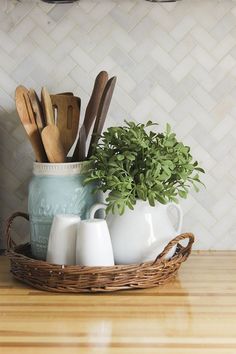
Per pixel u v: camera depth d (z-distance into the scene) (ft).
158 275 4.43
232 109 5.39
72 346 3.36
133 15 5.31
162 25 5.32
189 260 5.24
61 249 4.49
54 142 4.67
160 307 4.04
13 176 5.48
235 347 3.34
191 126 5.41
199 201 5.49
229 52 5.34
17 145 5.45
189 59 5.35
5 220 5.51
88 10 5.32
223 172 5.45
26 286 4.53
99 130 4.83
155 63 5.35
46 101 4.67
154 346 3.36
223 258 5.29
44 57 5.37
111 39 5.34
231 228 5.50
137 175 4.56
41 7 5.32
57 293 4.36
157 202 4.63
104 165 4.59
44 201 4.65
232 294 4.30
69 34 5.34
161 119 5.40
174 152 4.57
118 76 5.37
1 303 4.13
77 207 4.68
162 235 4.59
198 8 5.30
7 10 5.32
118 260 4.61
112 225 4.61
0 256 5.45
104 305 4.08
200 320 3.78
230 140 5.42
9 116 5.42
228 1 5.29
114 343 3.41
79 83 5.38
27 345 3.37
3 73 5.39
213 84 5.37
